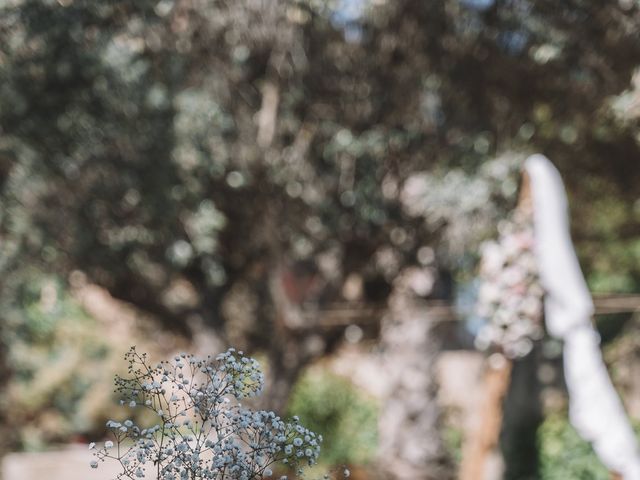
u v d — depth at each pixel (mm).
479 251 6109
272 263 6504
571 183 6066
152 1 5172
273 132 5852
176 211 5645
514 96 5594
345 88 5863
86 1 4957
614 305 5867
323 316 6691
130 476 2088
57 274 5793
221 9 5445
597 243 6852
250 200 6156
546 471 10055
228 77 5668
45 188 5418
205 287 6906
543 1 5094
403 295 7176
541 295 4512
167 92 5457
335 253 6480
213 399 2104
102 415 10055
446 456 8984
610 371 10078
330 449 11938
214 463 2072
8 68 4926
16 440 8086
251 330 7324
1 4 4742
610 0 4922
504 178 5875
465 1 5406
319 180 6152
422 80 5734
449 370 11664
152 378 2105
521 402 10438
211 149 5730
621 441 4121
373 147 5969
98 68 5109
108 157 5410
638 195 6016
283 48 5637
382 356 9109
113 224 5664
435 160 6035
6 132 5148
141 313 7605
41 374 9812
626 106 5164
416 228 6262
